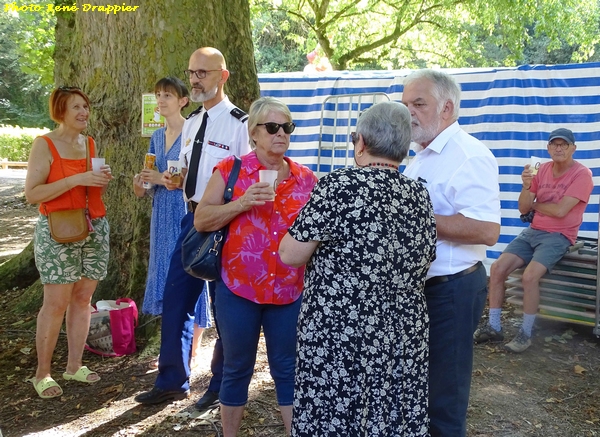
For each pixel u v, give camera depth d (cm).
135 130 496
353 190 206
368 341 205
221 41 501
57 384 378
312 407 211
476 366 431
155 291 398
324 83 730
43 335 372
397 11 1633
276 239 273
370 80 709
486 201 239
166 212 392
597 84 607
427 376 226
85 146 378
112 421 338
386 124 213
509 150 644
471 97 661
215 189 281
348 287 206
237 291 273
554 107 625
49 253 363
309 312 213
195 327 406
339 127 727
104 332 430
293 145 750
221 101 359
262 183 258
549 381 404
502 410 360
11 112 3872
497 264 485
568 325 517
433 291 249
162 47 484
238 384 282
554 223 479
